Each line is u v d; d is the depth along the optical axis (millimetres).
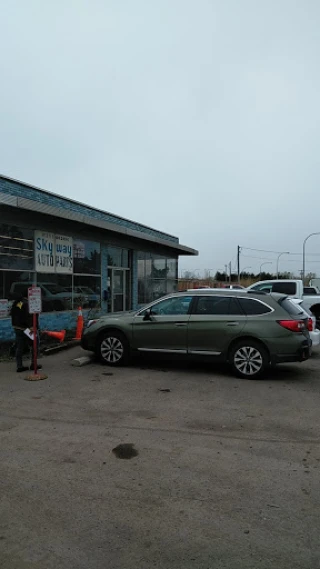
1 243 11180
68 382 7875
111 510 3596
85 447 4922
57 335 11188
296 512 3568
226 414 6129
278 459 4621
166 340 8773
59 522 3418
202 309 8664
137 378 8227
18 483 4059
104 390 7348
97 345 9344
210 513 3553
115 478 4168
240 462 4539
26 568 2887
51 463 4496
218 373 8703
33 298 8180
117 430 5465
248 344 8188
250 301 8438
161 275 22734
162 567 2900
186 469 4367
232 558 2988
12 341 11406
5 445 4973
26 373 8531
